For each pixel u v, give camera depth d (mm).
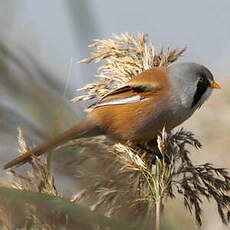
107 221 3867
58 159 5027
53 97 5191
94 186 4871
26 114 5074
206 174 6609
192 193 6504
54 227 3746
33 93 5133
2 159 5137
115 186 4926
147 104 9172
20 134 5027
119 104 9078
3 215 3658
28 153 5238
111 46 8305
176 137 7758
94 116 9031
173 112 9406
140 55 8828
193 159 9672
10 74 5125
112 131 9250
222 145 9547
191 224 5258
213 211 8977
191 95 9438
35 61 5449
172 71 9305
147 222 4711
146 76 9023
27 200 3725
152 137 9547
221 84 10180
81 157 5020
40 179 5102
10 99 5043
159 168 6336
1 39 5344
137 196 5129
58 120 5129
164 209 6246
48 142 5094
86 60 6273
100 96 8172
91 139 6777
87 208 3867
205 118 9930
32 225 3723
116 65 8359
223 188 6590
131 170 6227
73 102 5477
